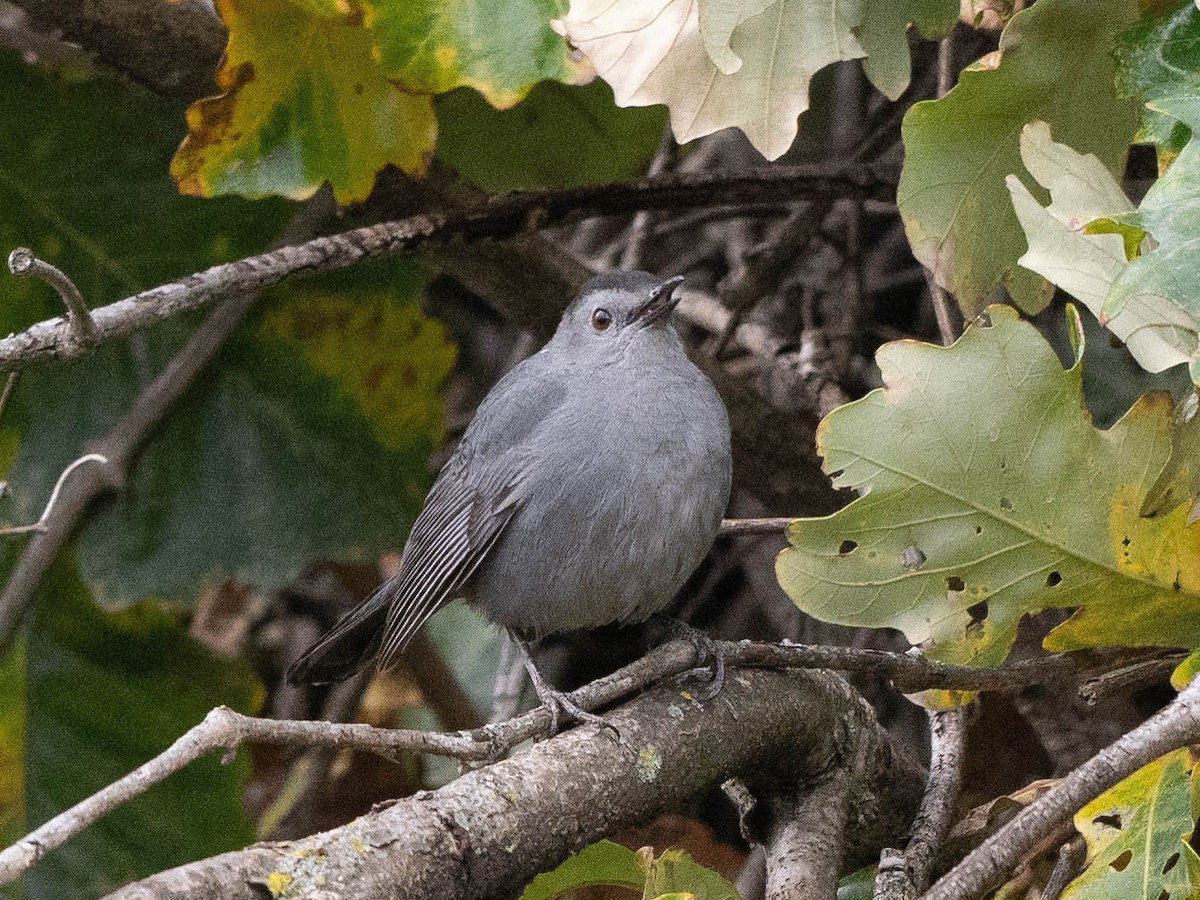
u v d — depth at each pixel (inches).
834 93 487.2
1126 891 194.2
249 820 407.5
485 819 204.8
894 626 221.8
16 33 377.1
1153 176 317.1
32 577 376.8
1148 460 210.5
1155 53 217.0
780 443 394.0
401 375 406.6
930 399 209.5
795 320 455.2
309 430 407.2
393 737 203.2
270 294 397.7
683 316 446.3
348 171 294.7
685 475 318.7
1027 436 210.5
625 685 252.5
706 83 241.8
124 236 390.9
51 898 401.4
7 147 385.1
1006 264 247.1
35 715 412.8
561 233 527.8
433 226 318.7
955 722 267.1
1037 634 314.2
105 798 160.4
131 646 418.0
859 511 215.5
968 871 192.2
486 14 261.4
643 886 221.1
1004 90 233.5
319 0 261.9
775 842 261.7
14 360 253.1
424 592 331.9
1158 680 256.5
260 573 405.7
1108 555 215.5
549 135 359.9
